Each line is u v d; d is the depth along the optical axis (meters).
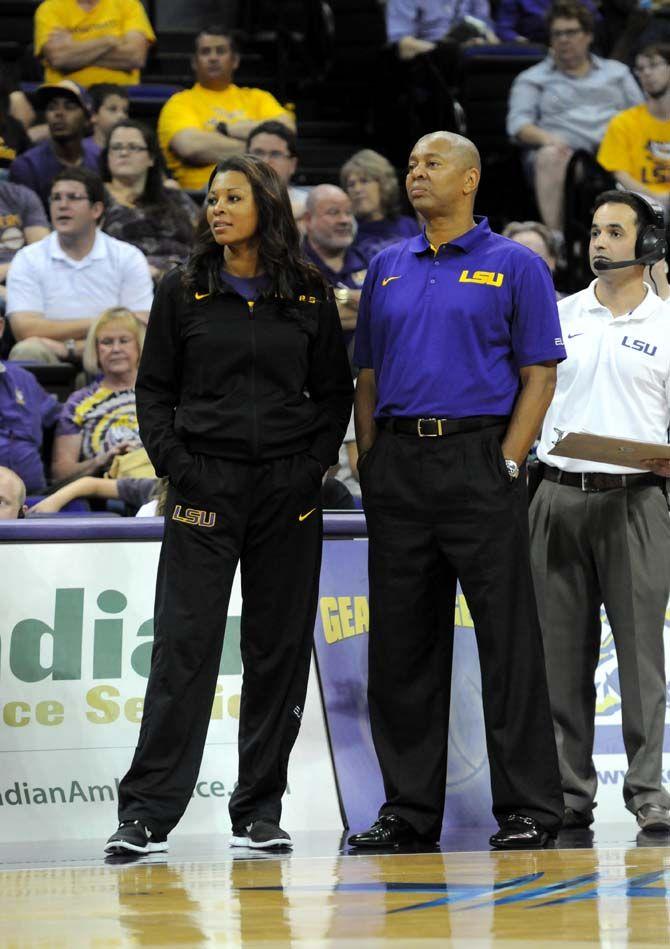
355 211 27.39
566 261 30.16
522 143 32.50
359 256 25.55
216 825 13.97
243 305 12.93
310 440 13.09
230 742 14.23
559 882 9.95
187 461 12.73
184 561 12.71
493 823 14.65
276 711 12.88
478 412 13.10
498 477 13.00
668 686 15.36
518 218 33.72
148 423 13.00
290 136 27.50
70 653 13.98
